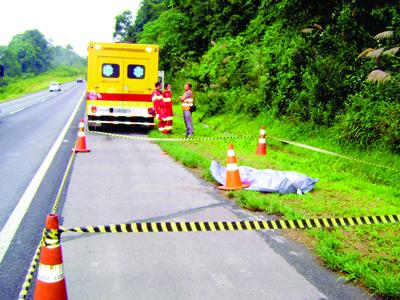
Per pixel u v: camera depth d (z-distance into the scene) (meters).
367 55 10.53
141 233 5.34
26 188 7.53
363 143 9.92
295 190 7.29
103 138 14.73
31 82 131.00
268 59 15.44
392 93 10.14
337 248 4.82
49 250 3.13
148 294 3.80
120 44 15.47
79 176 8.59
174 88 29.25
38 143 13.23
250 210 6.31
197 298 3.74
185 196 7.11
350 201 6.89
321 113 11.96
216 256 4.65
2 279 4.08
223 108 17.69
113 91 15.64
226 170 7.72
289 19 15.43
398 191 7.54
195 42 28.59
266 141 12.46
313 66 12.70
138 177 8.56
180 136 14.78
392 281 3.85
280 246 4.96
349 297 3.79
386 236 5.18
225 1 23.33
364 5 12.52
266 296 3.79
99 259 4.54
